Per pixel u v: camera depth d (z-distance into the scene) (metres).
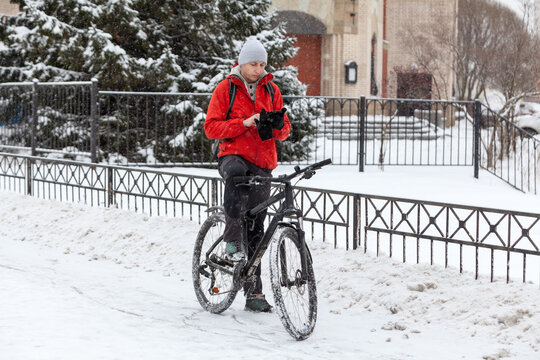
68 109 27.00
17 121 26.73
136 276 12.24
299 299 8.92
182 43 30.92
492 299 9.55
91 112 24.59
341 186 22.95
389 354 8.24
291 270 8.93
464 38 51.59
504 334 8.77
